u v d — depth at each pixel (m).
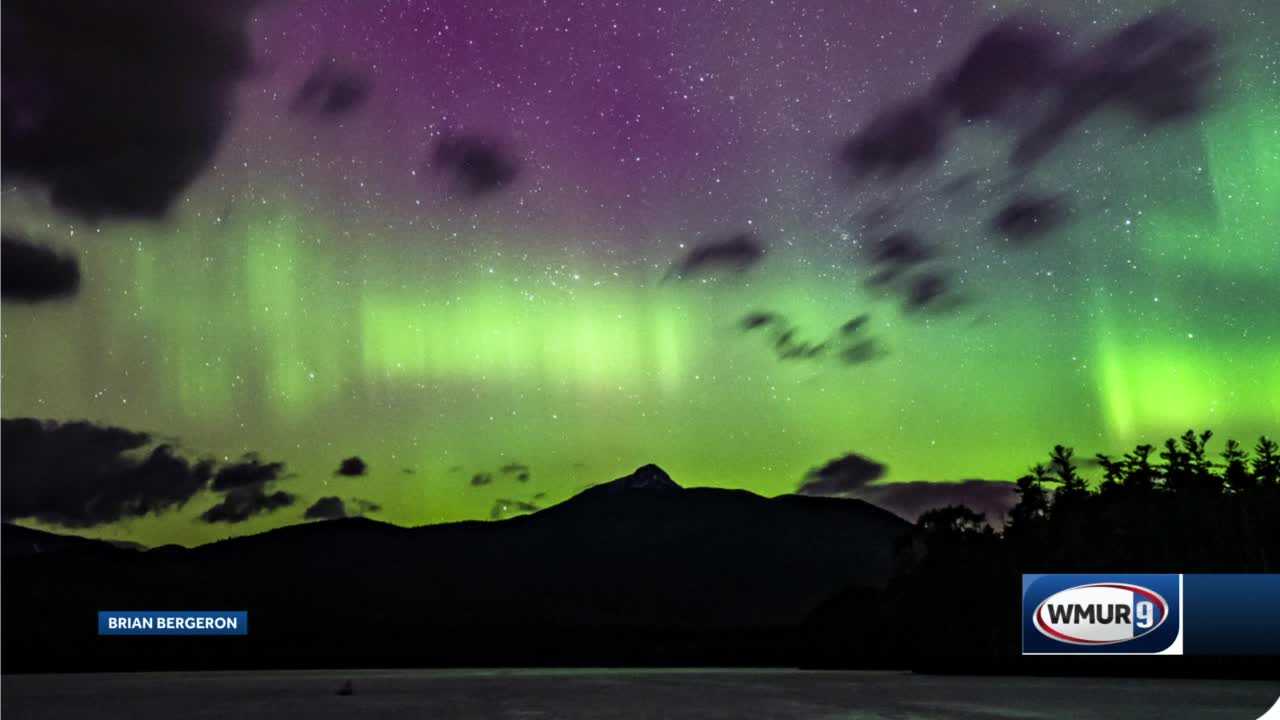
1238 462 48.44
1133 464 48.84
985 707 15.49
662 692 20.08
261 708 16.19
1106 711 14.78
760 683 23.83
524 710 15.41
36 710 16.08
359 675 32.72
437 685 23.52
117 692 21.25
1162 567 38.06
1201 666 28.17
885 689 20.91
